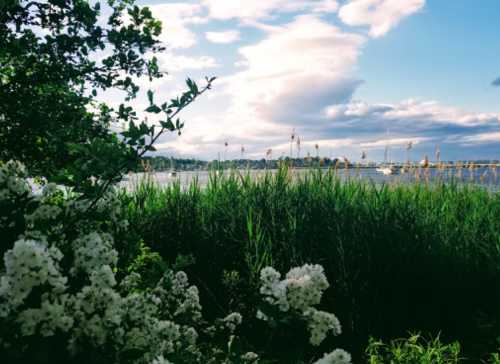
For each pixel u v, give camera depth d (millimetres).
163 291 3537
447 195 7809
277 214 6156
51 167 4988
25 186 3318
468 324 5172
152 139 3199
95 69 5391
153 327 2857
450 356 4227
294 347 2912
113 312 2490
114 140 5027
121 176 3279
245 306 5215
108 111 5598
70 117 5023
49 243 2945
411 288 5273
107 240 3332
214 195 7086
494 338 4602
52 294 2422
